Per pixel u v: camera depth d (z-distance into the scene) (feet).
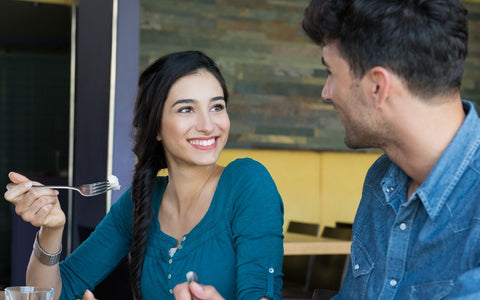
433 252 3.42
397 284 3.59
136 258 5.23
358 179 17.43
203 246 5.01
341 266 11.67
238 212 5.00
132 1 11.04
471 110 3.38
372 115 3.43
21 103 30.37
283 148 18.75
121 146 10.97
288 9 18.79
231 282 4.89
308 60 19.01
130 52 11.05
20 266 16.52
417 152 3.44
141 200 5.32
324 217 17.01
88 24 11.60
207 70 5.13
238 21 18.34
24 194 4.83
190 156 5.07
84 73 11.71
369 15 3.27
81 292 5.62
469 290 2.95
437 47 3.21
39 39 29.81
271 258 4.75
